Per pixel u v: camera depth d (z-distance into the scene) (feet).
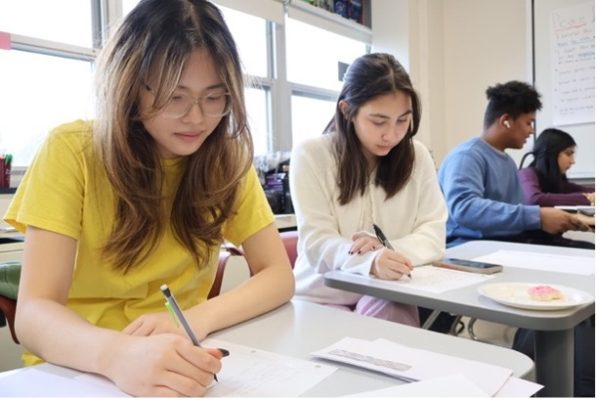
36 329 2.20
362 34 12.73
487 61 12.40
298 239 4.73
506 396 1.71
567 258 4.43
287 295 2.95
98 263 2.81
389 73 4.33
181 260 3.01
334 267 4.13
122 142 2.64
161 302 3.00
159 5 2.52
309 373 1.96
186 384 1.77
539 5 11.08
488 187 7.14
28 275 2.44
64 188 2.64
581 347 3.86
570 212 6.33
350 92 4.51
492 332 5.83
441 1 12.95
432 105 12.57
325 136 4.96
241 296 2.69
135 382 1.80
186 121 2.53
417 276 3.77
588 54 10.52
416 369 1.93
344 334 2.42
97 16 7.54
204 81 2.49
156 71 2.45
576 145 9.98
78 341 2.05
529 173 8.93
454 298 3.13
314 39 11.75
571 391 3.01
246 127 3.01
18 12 6.66
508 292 3.13
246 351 2.20
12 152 6.57
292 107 11.27
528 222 6.29
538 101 7.39
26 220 2.54
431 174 4.97
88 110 2.88
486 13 12.36
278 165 9.49
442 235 4.58
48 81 6.96
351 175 4.66
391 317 3.87
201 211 3.06
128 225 2.77
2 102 6.48
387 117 4.32
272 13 10.20
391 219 4.75
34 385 1.89
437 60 12.79
